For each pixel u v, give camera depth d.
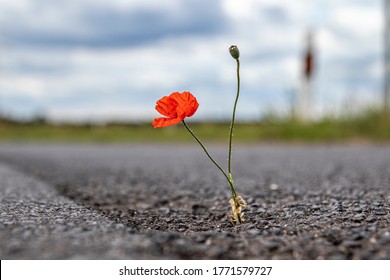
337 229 2.79
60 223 2.71
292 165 7.56
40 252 2.14
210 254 2.35
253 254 2.38
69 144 17.58
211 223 3.39
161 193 4.83
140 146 15.66
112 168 7.39
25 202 3.59
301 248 2.45
